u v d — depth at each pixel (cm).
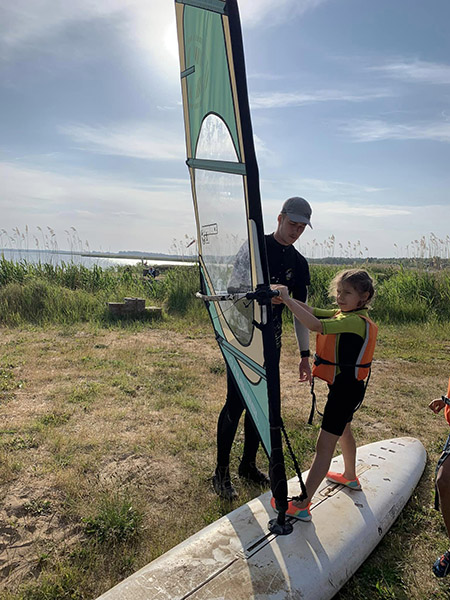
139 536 281
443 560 245
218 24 214
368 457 350
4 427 421
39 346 721
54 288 1037
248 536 241
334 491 292
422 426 470
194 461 378
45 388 532
